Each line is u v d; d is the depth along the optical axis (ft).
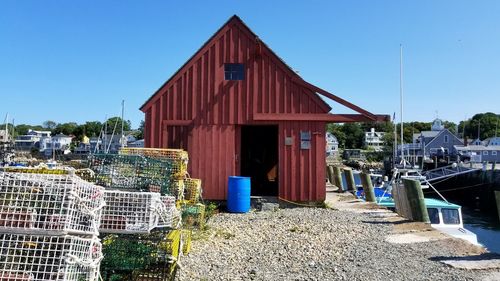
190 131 47.52
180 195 30.04
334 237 31.96
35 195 12.09
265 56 47.57
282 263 24.85
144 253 18.60
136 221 15.76
